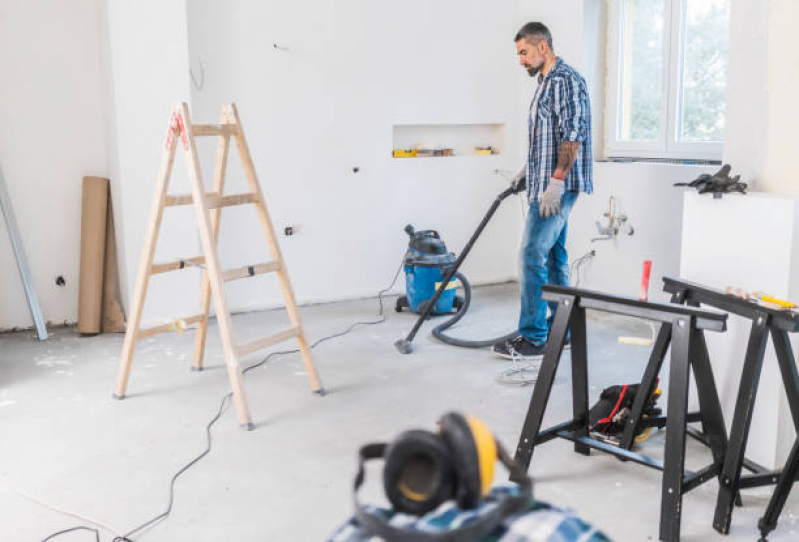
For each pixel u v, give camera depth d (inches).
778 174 91.0
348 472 91.0
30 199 157.9
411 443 24.6
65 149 159.8
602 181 171.8
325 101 176.9
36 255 159.9
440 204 195.5
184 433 103.4
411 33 184.2
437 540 24.2
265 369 131.1
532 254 132.7
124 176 150.0
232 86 166.2
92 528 78.5
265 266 113.1
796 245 83.9
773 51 89.8
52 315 162.9
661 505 75.1
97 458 95.5
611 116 176.1
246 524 79.0
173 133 108.1
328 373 129.0
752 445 89.9
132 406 114.0
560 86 125.5
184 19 151.4
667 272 154.3
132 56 147.5
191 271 158.1
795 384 76.0
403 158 188.7
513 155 202.5
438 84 189.6
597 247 175.9
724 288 92.7
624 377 125.3
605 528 77.4
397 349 142.1
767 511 74.2
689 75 154.7
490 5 192.7
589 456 95.0
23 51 153.7
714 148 148.5
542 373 87.4
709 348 95.7
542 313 136.0
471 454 24.8
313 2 171.9
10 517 80.9
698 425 100.0
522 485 28.3
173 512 81.7
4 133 154.2
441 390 119.7
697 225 96.1
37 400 117.0
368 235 187.3
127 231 151.8
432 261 164.4
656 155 163.8
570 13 176.9
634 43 169.2
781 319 73.7
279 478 89.6
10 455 96.6
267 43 168.6
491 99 197.0
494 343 141.7
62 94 158.1
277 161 173.6
